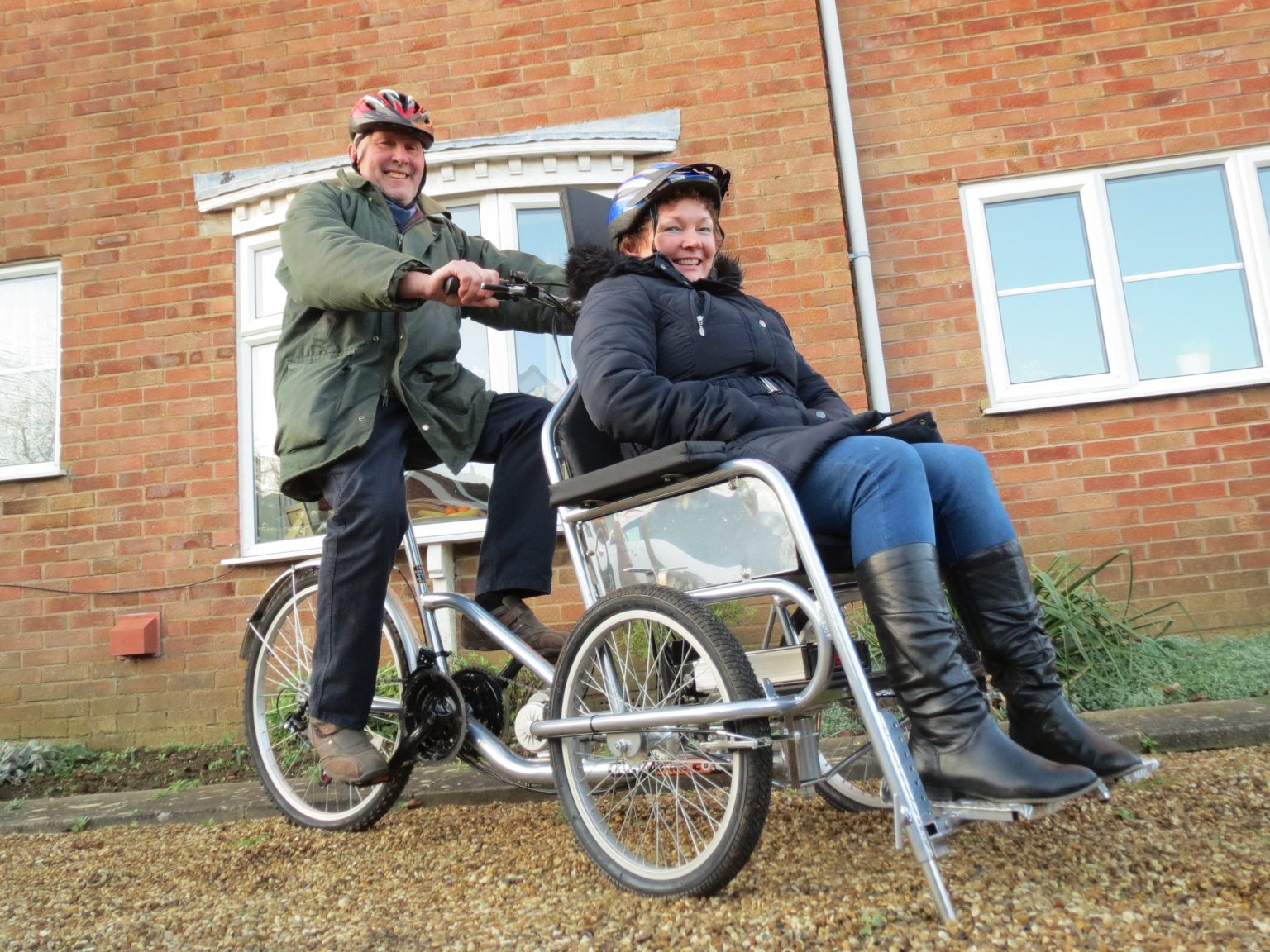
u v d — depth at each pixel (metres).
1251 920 1.63
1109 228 4.96
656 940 1.77
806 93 4.90
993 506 2.10
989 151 5.03
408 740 2.66
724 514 2.03
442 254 2.95
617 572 2.22
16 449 5.14
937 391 4.91
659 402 2.10
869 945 1.64
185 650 4.82
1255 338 4.86
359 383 2.65
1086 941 1.58
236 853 2.71
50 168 5.24
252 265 5.09
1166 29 5.00
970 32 5.11
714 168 2.51
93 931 2.08
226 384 4.99
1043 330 4.98
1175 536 4.66
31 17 5.36
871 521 1.93
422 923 2.01
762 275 4.81
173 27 5.27
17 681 4.87
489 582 2.78
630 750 2.10
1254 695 3.72
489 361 4.88
